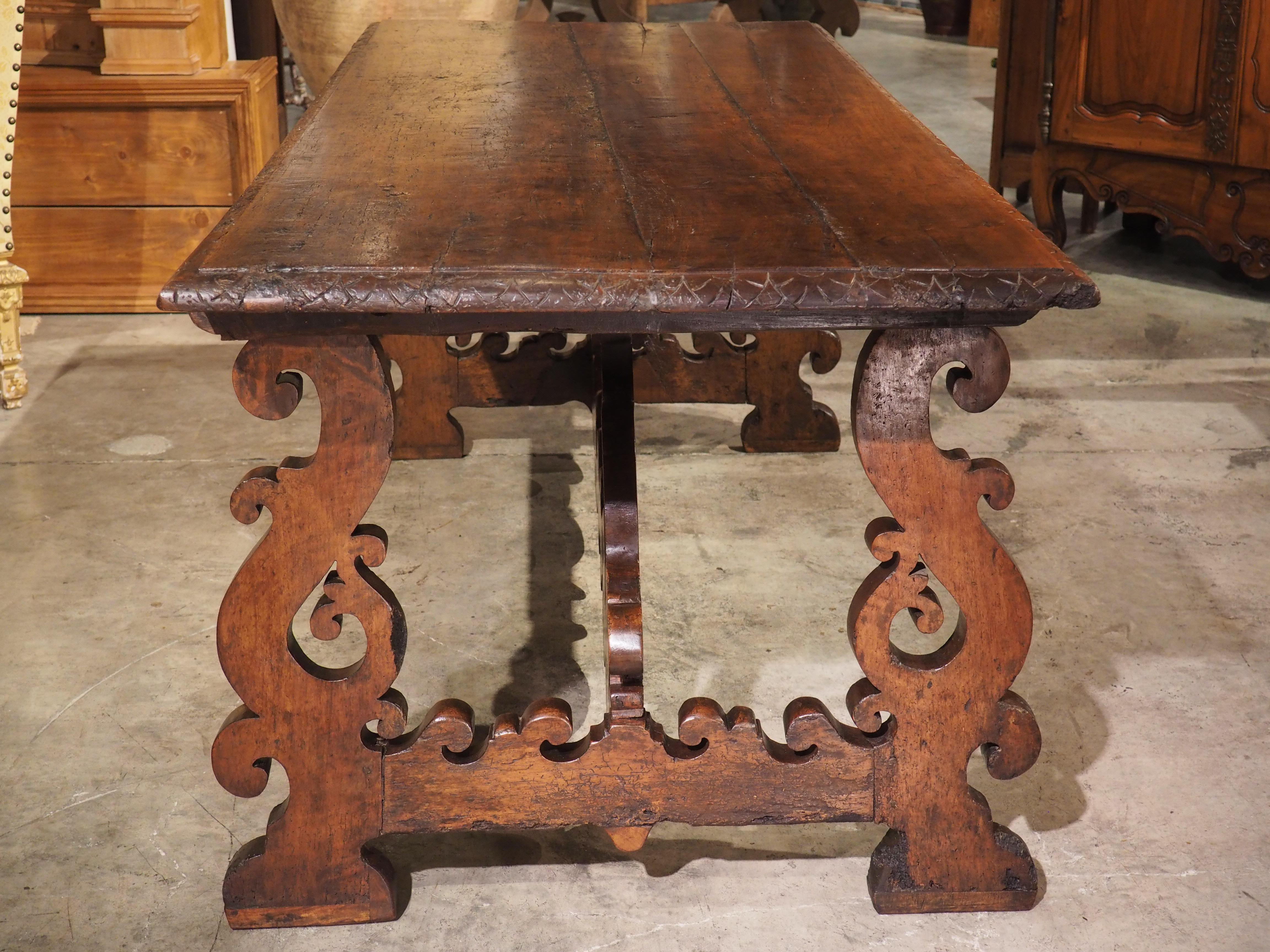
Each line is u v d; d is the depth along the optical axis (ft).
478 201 5.03
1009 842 5.21
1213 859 5.55
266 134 12.37
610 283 4.16
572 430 9.84
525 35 8.89
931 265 4.26
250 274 4.15
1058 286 4.19
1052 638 7.12
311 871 5.12
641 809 5.10
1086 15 12.50
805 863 5.58
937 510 4.74
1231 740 6.30
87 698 6.63
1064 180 13.50
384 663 4.86
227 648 4.81
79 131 11.75
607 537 5.43
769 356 9.14
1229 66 11.53
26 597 7.52
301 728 4.93
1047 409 10.14
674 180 5.36
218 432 9.78
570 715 5.00
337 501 4.68
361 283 4.13
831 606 7.47
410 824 5.09
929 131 6.25
